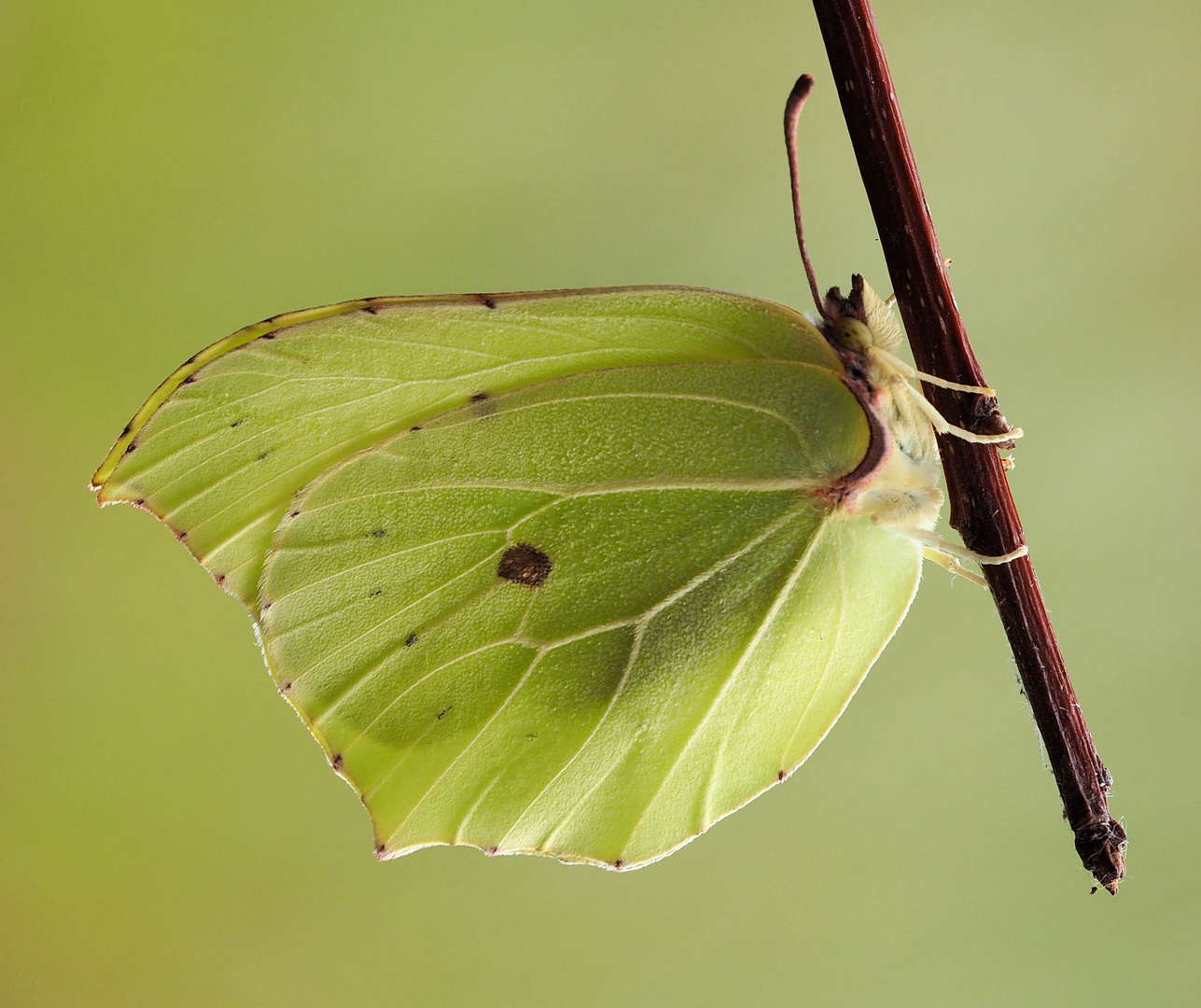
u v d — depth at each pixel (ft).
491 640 1.11
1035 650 1.09
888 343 1.10
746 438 1.11
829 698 1.11
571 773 1.12
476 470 1.11
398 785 1.11
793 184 1.10
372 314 1.10
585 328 1.10
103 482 1.10
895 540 1.11
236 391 1.10
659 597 1.11
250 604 1.11
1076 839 1.09
